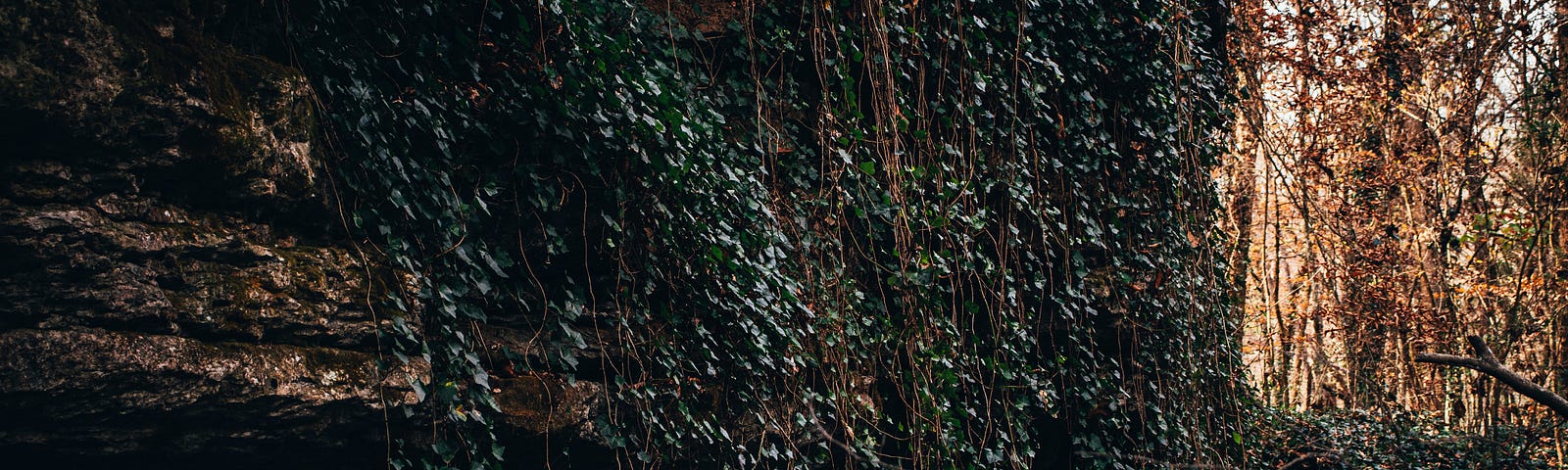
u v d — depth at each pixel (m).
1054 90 6.07
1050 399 5.96
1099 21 6.24
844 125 5.02
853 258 5.14
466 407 3.56
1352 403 13.17
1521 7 10.38
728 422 4.45
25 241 2.67
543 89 3.84
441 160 3.67
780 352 4.53
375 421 3.38
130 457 2.97
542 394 3.89
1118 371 6.35
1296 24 9.58
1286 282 14.20
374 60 3.53
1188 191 6.92
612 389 4.14
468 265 3.70
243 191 3.17
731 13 4.85
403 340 3.47
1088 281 6.27
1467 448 10.12
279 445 3.22
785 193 4.82
